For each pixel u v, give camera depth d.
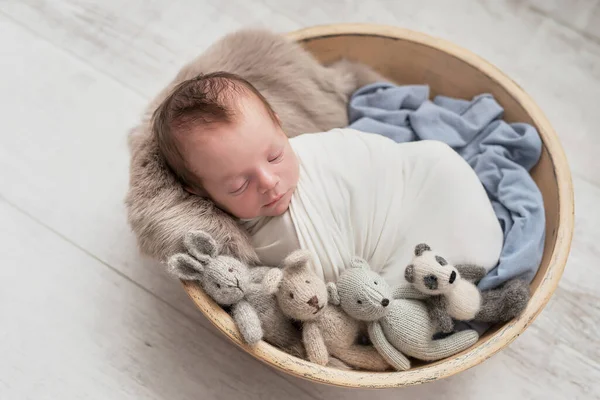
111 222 1.39
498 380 1.26
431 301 1.05
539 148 1.25
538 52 1.53
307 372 0.99
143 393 1.25
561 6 1.55
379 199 1.16
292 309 1.00
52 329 1.30
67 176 1.42
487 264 1.13
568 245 1.11
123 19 1.56
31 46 1.54
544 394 1.25
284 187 1.08
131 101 1.49
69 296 1.32
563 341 1.29
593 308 1.31
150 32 1.55
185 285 1.05
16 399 1.25
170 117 1.04
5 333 1.29
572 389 1.25
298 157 1.15
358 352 1.09
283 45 1.26
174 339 1.29
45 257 1.35
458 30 1.56
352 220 1.14
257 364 1.27
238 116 1.02
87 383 1.26
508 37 1.54
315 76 1.30
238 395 1.25
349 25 1.33
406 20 1.57
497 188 1.27
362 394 1.25
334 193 1.13
